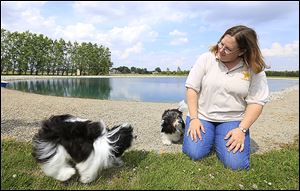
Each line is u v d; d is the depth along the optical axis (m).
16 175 3.83
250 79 4.72
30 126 7.64
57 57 60.84
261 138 7.15
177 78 65.81
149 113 11.15
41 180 3.84
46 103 13.15
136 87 34.62
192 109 4.96
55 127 3.63
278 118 10.57
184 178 4.19
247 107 4.80
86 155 3.66
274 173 4.49
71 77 56.12
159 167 4.54
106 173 4.25
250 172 4.45
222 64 4.75
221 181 4.17
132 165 4.58
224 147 4.70
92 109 11.64
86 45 67.12
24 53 53.81
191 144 4.94
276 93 25.27
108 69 74.81
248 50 4.47
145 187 3.83
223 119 4.87
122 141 4.15
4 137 5.88
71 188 3.71
